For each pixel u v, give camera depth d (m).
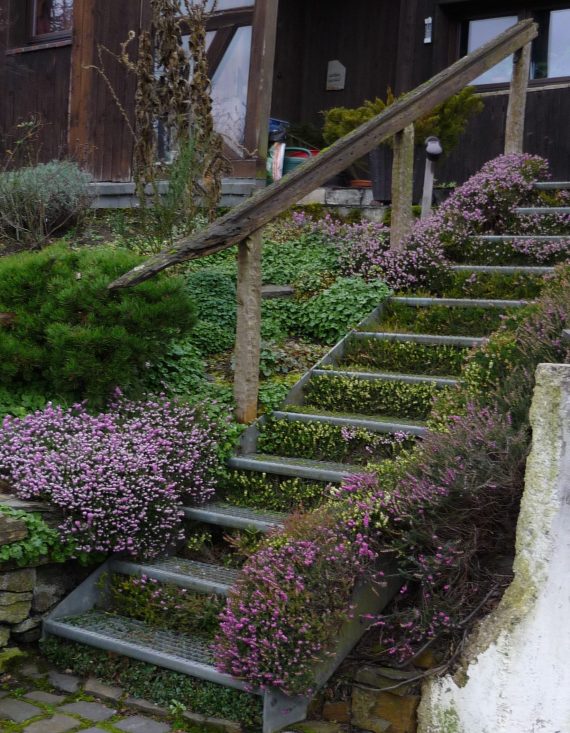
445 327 5.68
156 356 4.87
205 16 7.57
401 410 4.81
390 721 3.23
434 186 8.85
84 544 3.97
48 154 9.87
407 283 6.35
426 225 6.77
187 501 4.42
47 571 4.02
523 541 2.98
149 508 4.11
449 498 3.26
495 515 3.28
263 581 3.31
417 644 3.31
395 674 3.26
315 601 3.23
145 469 4.14
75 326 4.66
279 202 4.91
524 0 9.87
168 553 4.27
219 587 3.77
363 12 11.20
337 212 8.03
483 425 3.43
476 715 3.01
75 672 3.81
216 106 9.40
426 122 8.05
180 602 3.87
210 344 5.79
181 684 3.53
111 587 4.11
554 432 2.89
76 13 9.51
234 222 4.68
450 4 10.18
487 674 3.00
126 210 8.57
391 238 6.69
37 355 4.65
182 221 7.26
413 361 5.30
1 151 10.03
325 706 3.35
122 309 4.64
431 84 6.53
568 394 2.86
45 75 9.86
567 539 2.88
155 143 7.66
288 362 5.54
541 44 9.91
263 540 3.64
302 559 3.30
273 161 9.59
